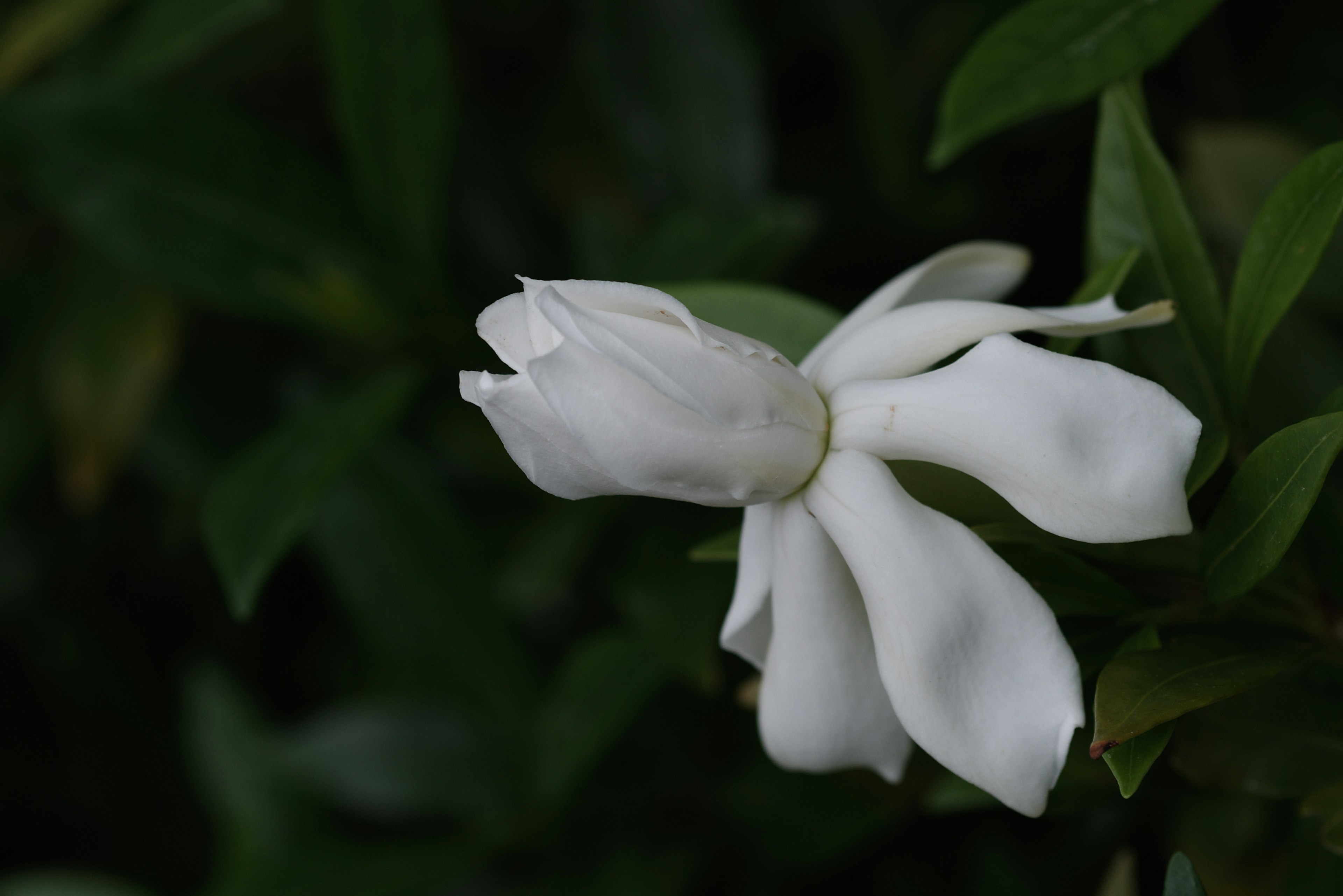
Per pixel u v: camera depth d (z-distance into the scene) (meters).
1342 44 0.52
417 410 0.59
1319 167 0.37
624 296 0.35
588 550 0.49
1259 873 0.41
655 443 0.35
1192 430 0.34
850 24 0.57
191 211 0.56
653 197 0.59
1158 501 0.34
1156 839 0.44
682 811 0.57
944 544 0.35
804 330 0.40
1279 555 0.35
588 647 0.51
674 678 0.57
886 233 0.58
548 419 0.35
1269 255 0.37
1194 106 0.54
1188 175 0.45
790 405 0.36
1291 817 0.41
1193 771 0.38
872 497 0.35
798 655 0.36
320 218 0.57
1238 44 0.54
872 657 0.36
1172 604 0.36
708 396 0.35
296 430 0.49
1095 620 0.37
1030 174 0.56
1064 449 0.34
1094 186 0.39
